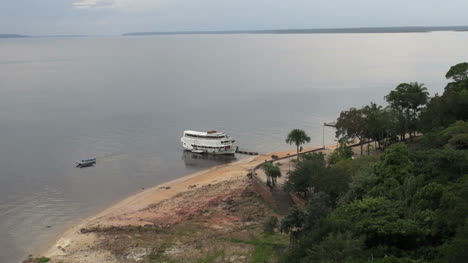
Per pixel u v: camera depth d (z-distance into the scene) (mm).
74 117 193625
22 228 88625
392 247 49500
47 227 88938
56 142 155375
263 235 75938
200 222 84875
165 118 193125
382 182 70312
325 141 157375
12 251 78438
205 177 121000
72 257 72875
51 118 191250
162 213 92312
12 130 170750
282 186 93500
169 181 120188
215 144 145500
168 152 148250
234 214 88250
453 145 79500
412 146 110250
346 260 46375
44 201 103688
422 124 106812
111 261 70688
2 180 117812
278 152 145875
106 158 139625
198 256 70500
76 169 128375
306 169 86625
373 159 87312
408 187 61656
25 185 114375
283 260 56312
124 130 173250
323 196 69312
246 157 144500
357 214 56750
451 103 97812
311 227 61281
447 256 42125
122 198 106188
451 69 120625
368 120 106812
